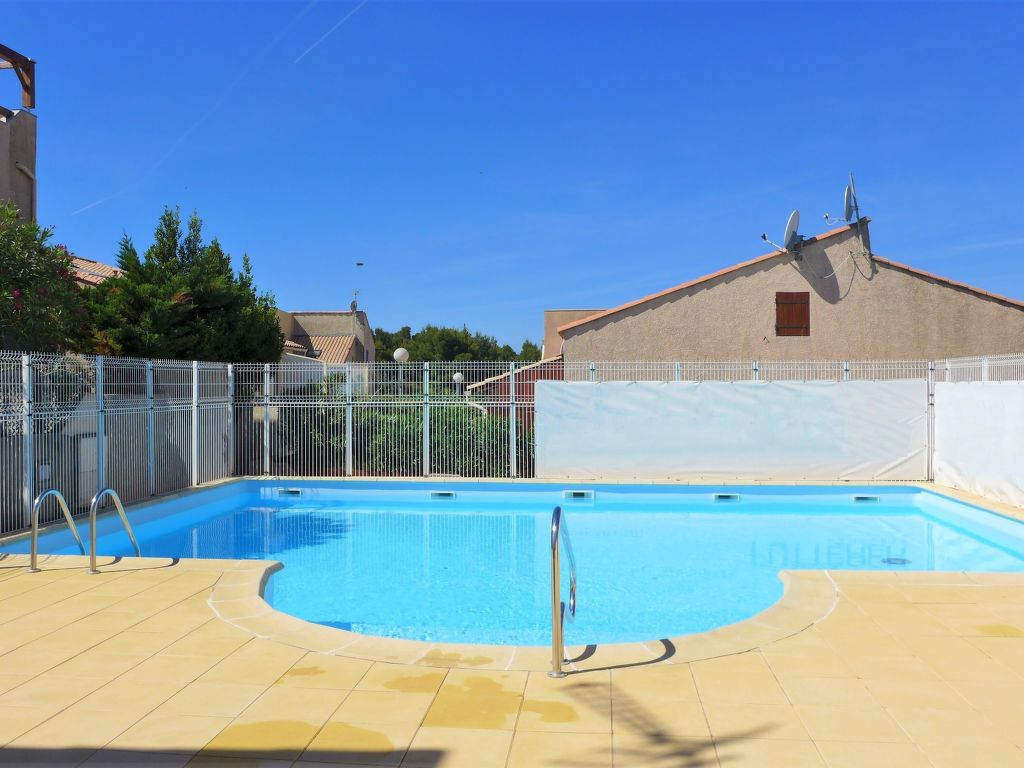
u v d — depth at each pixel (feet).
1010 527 36.52
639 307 60.39
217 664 15.76
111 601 20.53
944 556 34.19
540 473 51.08
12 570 24.09
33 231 38.01
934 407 49.34
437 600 27.22
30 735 12.42
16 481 31.30
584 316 86.69
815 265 60.44
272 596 25.22
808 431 50.29
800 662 15.80
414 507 47.32
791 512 46.11
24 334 37.04
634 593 28.09
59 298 38.96
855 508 47.24
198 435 46.85
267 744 12.10
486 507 47.29
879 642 17.06
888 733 12.48
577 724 12.85
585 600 27.17
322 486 50.06
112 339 49.14
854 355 59.93
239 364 51.98
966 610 19.51
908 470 49.70
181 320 54.60
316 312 110.63
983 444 42.32
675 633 23.49
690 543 37.01
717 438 50.60
